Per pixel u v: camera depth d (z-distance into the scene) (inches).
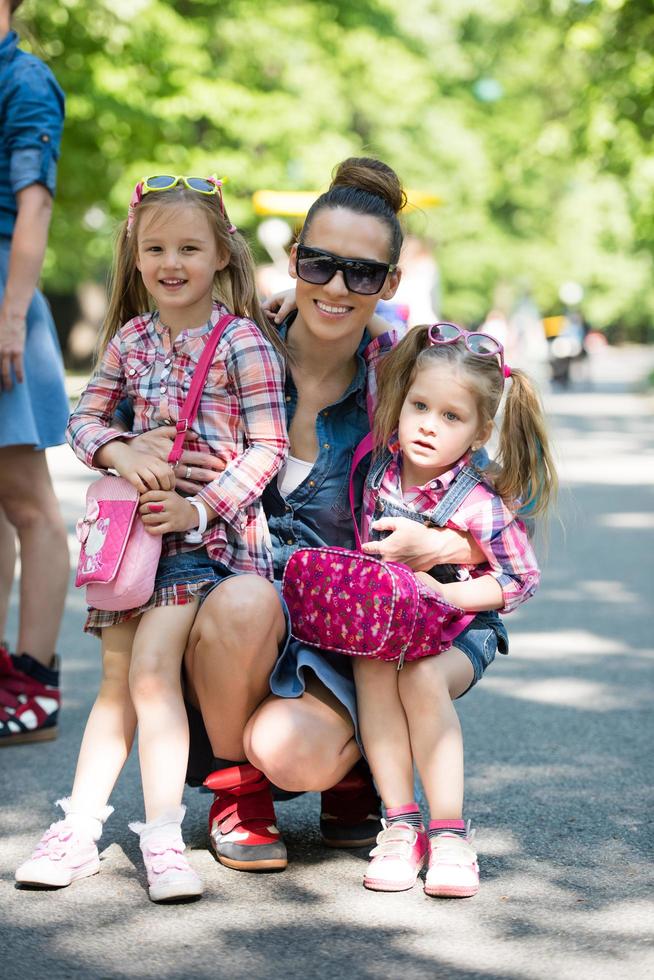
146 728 132.3
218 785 136.5
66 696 213.2
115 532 133.6
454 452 139.6
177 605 135.2
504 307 1475.1
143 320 145.5
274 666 133.8
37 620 188.9
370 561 131.0
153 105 840.9
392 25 1154.0
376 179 145.3
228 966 113.4
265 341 142.1
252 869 136.4
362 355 148.9
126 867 138.1
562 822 152.7
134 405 144.9
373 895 130.3
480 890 131.6
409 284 453.7
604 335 3164.4
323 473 145.3
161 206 139.9
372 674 134.7
